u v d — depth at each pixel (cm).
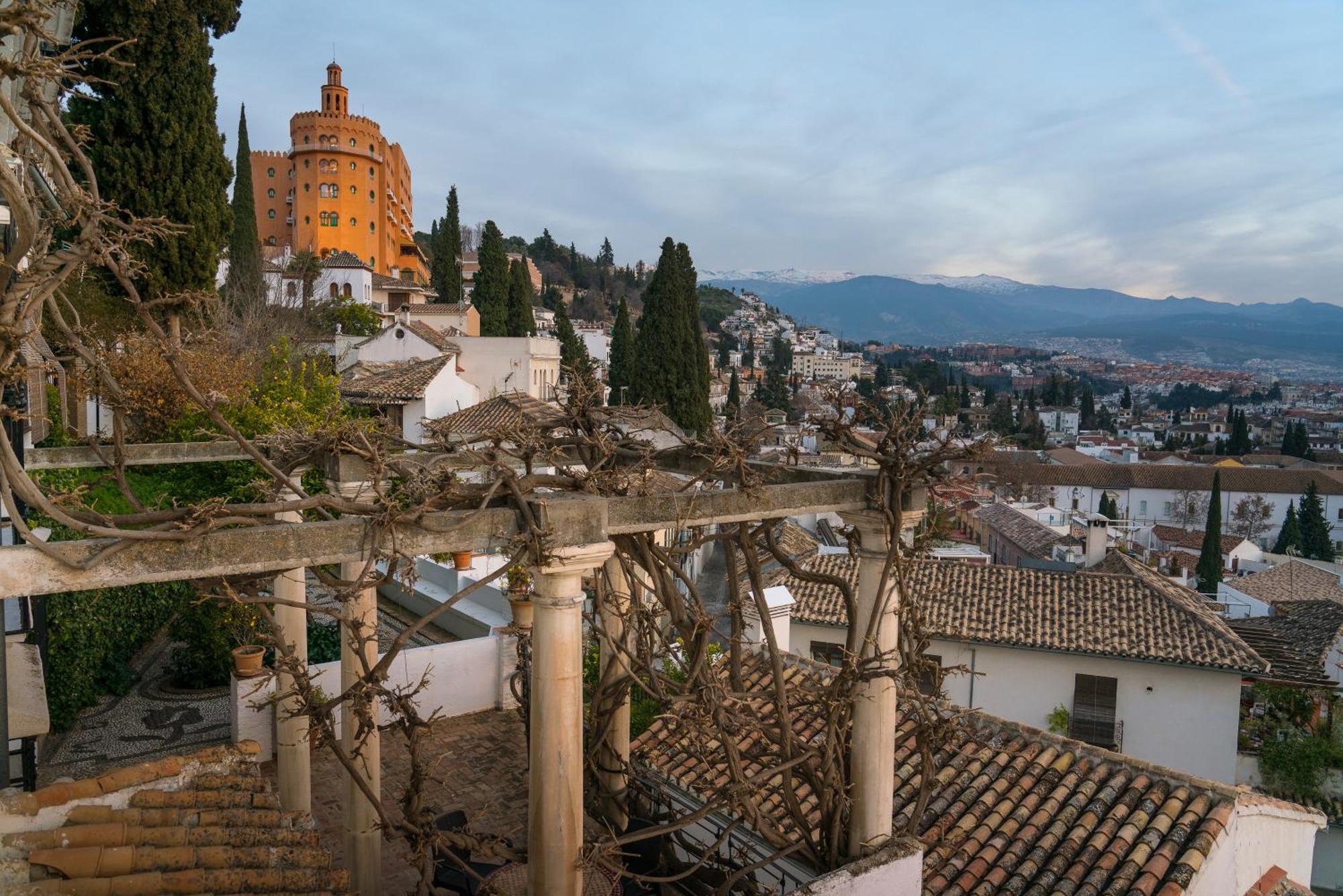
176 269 2238
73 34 2178
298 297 4700
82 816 554
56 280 445
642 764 1026
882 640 705
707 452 754
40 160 754
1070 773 980
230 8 2427
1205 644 1850
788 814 879
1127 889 809
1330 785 1875
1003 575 2133
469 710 1366
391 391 2866
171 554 451
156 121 2191
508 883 748
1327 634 2544
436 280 6488
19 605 982
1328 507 7962
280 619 839
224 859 552
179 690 1420
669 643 945
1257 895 935
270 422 1841
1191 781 941
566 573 531
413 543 508
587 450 757
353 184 7981
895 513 687
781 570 2202
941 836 864
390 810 1048
